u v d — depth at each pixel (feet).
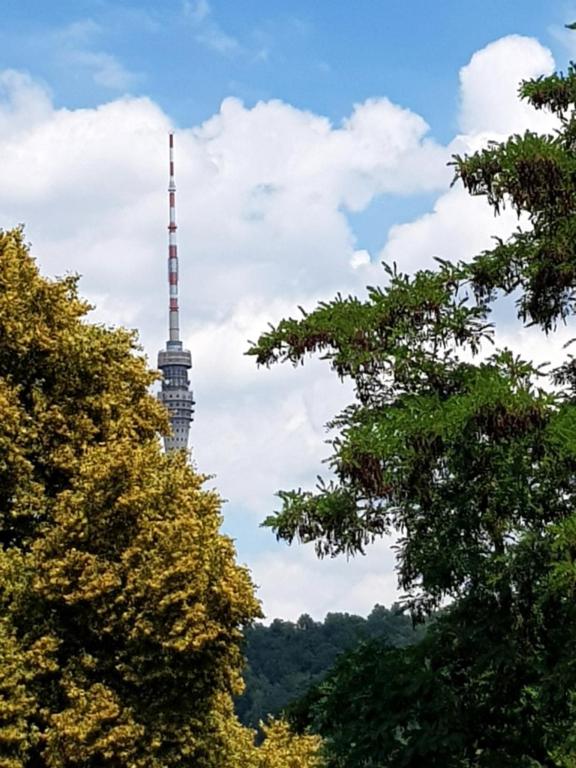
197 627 68.69
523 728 57.16
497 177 52.39
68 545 70.74
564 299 57.82
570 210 53.26
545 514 55.31
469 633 55.11
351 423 55.57
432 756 55.98
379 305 55.11
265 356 56.03
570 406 49.39
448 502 56.13
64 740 67.72
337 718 58.70
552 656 54.65
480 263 57.11
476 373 51.55
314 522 56.08
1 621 70.08
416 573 59.06
